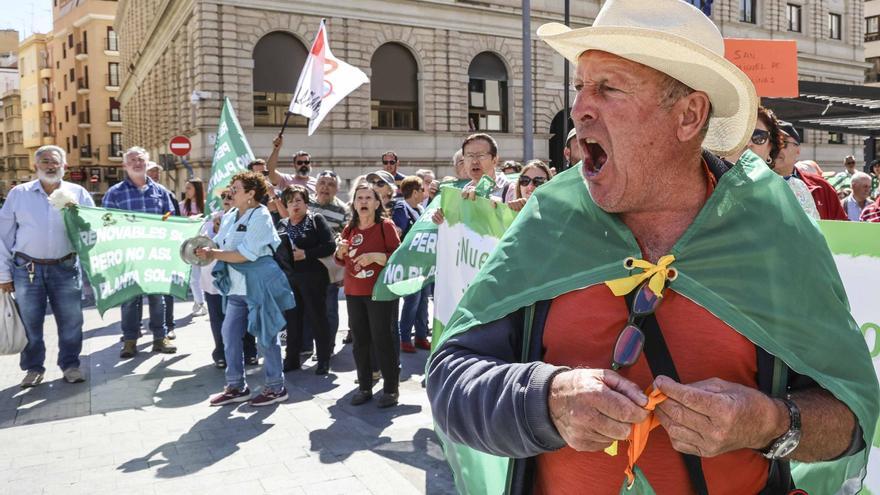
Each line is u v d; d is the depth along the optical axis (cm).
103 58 5744
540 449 122
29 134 7312
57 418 530
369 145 2416
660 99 130
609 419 109
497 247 153
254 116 2262
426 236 520
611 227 138
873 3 4669
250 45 2225
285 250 644
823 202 399
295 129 2303
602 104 132
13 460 444
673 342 130
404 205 771
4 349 582
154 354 743
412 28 2491
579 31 127
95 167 5794
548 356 139
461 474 195
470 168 562
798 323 129
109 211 655
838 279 141
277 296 559
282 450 459
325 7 2320
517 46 2695
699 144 137
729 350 129
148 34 3225
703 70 128
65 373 631
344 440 477
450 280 421
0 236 600
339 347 782
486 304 144
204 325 910
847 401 126
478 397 128
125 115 5081
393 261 520
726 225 134
